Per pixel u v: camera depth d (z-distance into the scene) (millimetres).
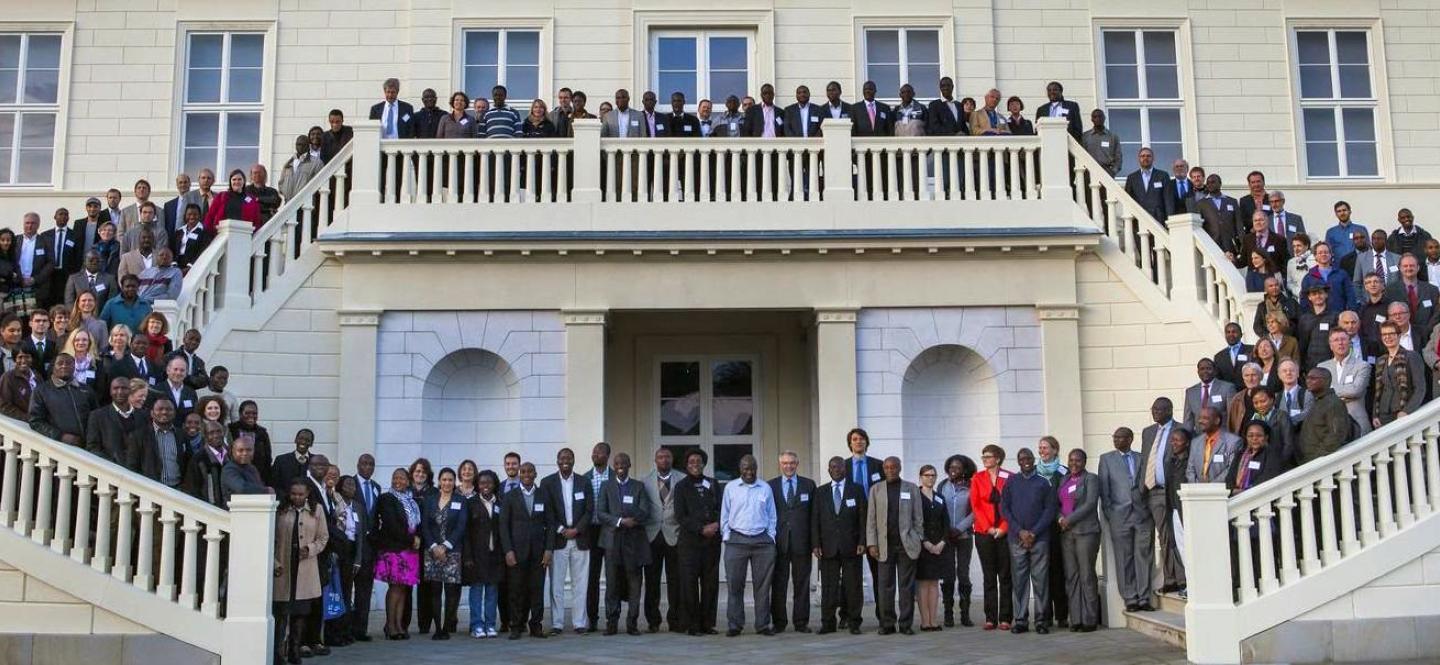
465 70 19156
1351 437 11562
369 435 16094
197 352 15102
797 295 16547
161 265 14789
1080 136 17672
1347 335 12039
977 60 19219
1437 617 10859
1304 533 10953
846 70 19156
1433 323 12961
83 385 11648
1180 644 11516
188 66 19141
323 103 19031
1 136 18938
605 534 13664
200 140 19016
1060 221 16594
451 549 13320
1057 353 16391
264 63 19125
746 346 18672
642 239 16172
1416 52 19484
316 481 12188
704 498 13461
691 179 16578
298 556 11375
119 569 10789
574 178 16562
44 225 18594
